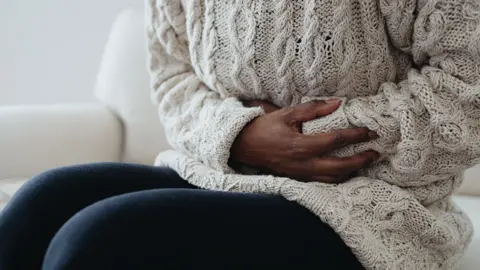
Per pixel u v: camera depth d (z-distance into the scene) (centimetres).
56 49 200
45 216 78
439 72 75
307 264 69
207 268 62
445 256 82
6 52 201
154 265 60
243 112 83
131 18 168
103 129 153
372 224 75
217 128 84
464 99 73
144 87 159
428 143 75
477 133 75
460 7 72
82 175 83
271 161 82
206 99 92
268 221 67
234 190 79
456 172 80
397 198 77
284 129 80
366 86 82
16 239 75
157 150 158
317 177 80
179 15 96
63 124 149
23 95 201
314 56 79
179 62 102
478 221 114
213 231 63
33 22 198
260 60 82
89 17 196
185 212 63
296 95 84
